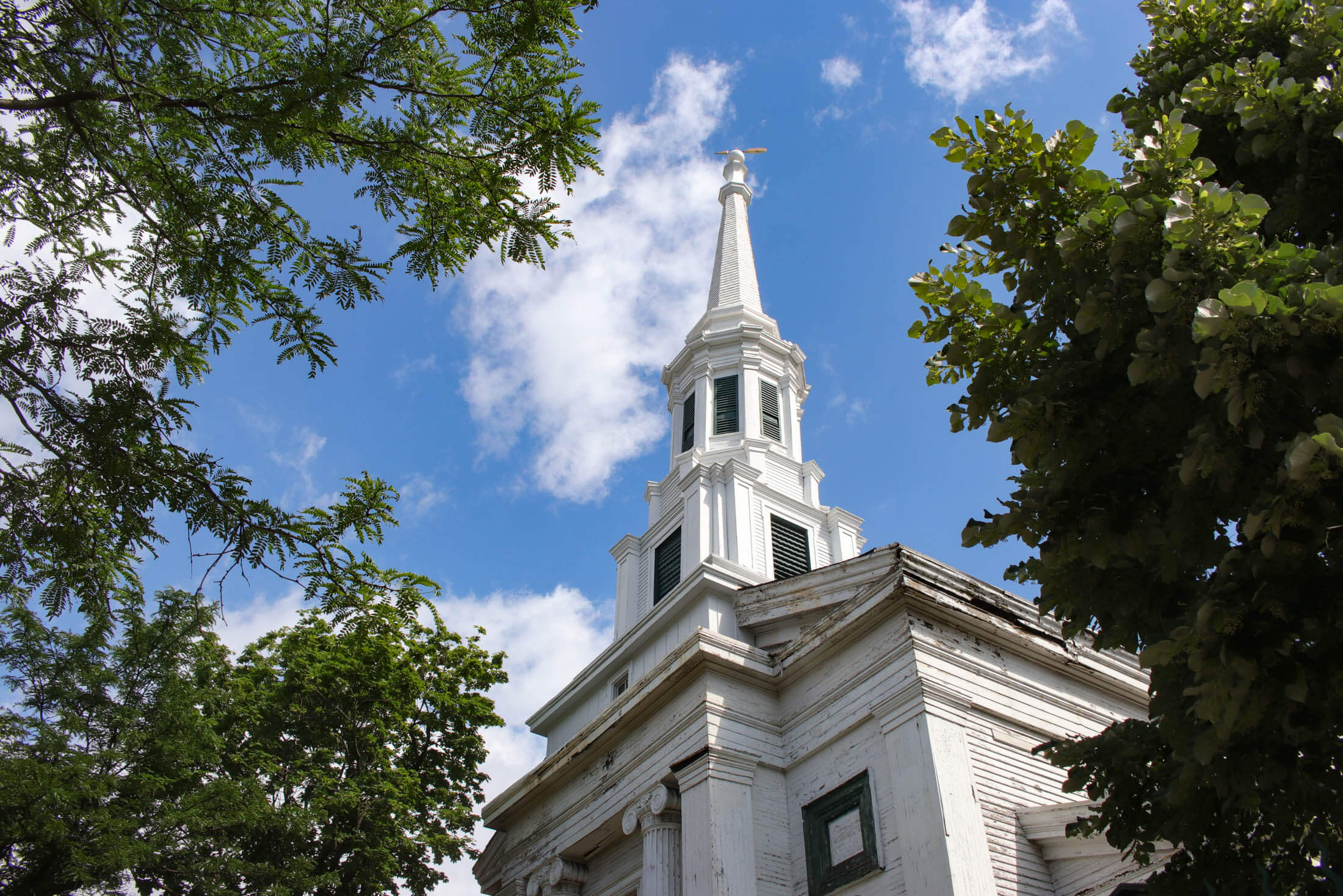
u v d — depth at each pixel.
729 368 28.50
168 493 8.70
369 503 9.10
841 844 14.72
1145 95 8.47
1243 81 7.24
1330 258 6.15
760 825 15.48
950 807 13.25
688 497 23.72
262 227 8.61
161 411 8.48
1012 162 8.07
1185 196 6.13
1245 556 5.89
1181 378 6.71
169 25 7.93
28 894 14.70
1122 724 7.97
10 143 7.98
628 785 17.66
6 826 14.59
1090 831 7.93
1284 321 5.46
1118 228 6.67
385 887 20.00
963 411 8.33
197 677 18.97
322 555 9.23
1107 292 6.88
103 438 8.25
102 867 15.34
